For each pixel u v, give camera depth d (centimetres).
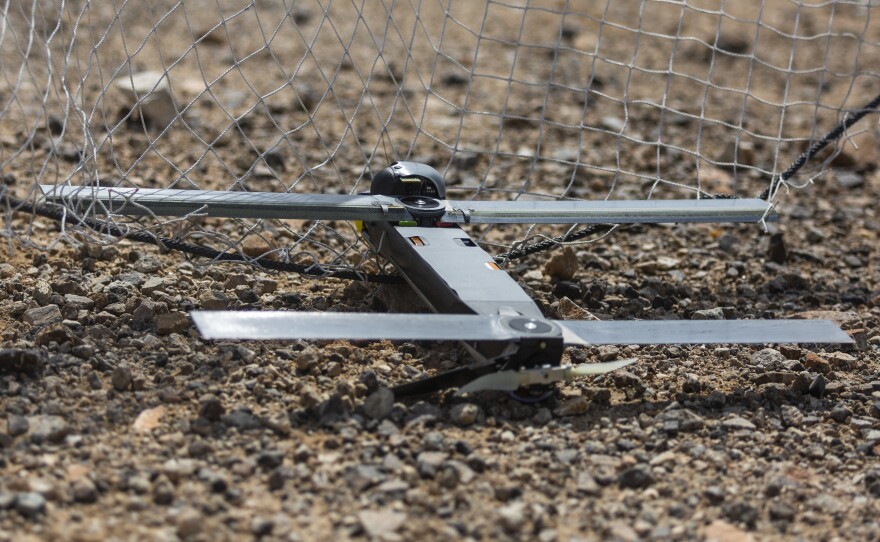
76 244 249
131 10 423
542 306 258
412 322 229
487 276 239
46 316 247
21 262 262
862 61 442
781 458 232
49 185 249
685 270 278
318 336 226
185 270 262
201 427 230
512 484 226
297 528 220
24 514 219
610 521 223
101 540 217
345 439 229
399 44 423
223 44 404
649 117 353
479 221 253
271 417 231
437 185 256
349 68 384
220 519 220
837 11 515
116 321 247
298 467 226
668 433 235
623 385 242
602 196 308
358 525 220
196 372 239
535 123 344
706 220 259
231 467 226
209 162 308
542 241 273
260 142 320
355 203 250
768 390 242
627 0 515
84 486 221
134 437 229
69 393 234
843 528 224
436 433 230
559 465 229
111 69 351
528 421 235
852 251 290
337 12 459
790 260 285
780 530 223
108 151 306
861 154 334
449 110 350
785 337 235
